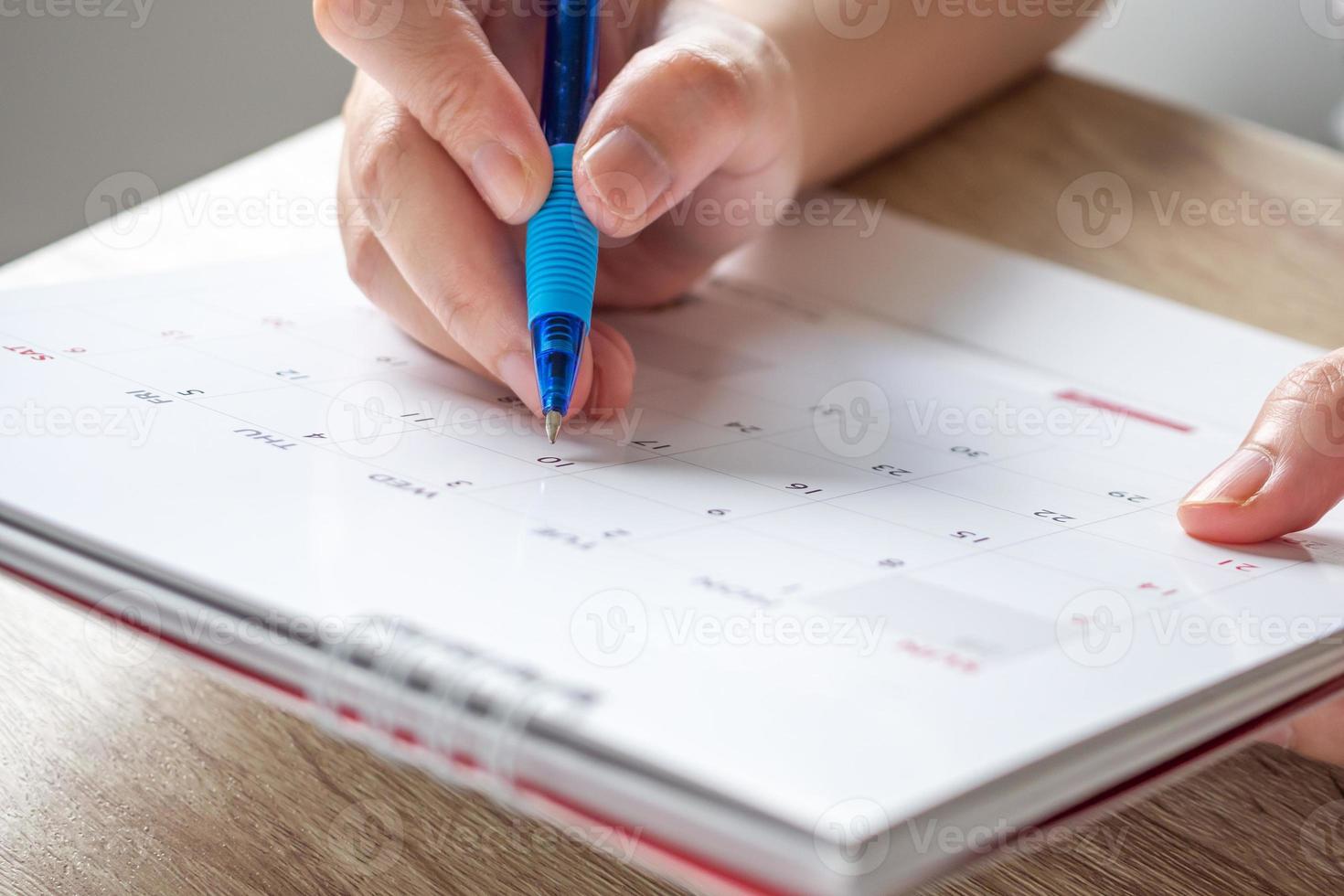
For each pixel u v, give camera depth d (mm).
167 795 330
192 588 252
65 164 1088
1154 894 306
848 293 578
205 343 439
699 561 290
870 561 300
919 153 701
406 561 271
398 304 448
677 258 536
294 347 446
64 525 273
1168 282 577
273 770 344
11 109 1058
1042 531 338
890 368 496
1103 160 691
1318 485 351
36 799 325
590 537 299
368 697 225
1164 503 377
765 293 583
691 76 415
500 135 397
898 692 229
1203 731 246
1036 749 212
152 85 1122
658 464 368
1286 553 343
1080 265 591
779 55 512
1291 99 1107
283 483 316
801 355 505
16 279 585
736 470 368
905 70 663
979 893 303
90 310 460
